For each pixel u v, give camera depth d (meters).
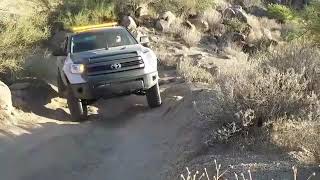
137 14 20.16
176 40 19.14
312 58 8.30
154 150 7.91
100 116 10.77
